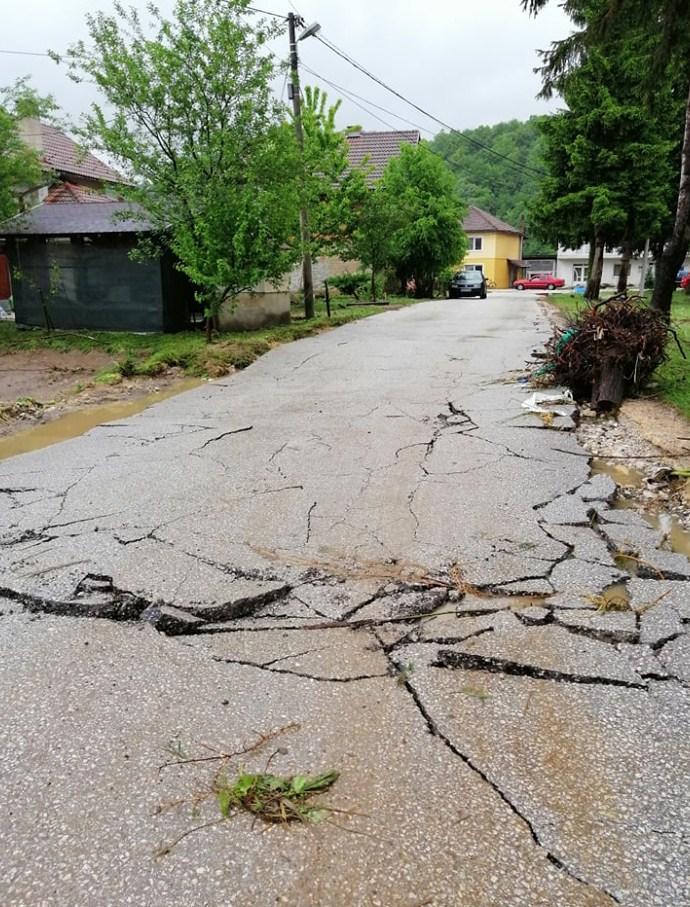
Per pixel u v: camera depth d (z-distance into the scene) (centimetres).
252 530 412
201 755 223
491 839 189
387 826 194
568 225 1950
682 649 278
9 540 405
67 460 583
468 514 432
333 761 219
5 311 1838
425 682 260
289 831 193
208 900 172
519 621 302
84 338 1404
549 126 1894
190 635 297
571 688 255
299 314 1866
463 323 1591
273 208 1231
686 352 985
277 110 1293
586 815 197
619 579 341
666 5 772
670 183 1992
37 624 308
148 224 1379
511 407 723
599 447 588
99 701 251
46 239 1477
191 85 1247
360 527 414
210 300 1273
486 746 225
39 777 214
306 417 721
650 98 962
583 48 906
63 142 2456
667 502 461
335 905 170
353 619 307
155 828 195
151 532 411
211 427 690
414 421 685
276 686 259
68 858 185
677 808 199
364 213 2317
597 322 749
